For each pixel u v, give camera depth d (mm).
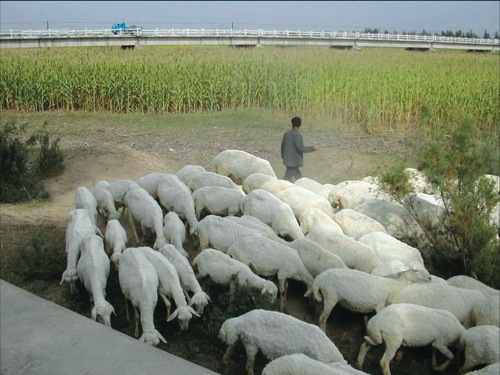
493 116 19094
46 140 13062
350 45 50812
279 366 4891
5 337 3768
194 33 43562
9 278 7719
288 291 7863
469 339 5742
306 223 8812
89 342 3721
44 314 4105
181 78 21828
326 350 5383
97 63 22906
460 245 8320
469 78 23406
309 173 14289
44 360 3508
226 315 6340
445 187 8195
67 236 7988
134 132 18391
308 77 22234
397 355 6336
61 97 22156
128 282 6457
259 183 10422
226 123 19797
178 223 8414
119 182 9805
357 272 6734
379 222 9227
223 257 7191
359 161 14977
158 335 6078
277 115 21125
